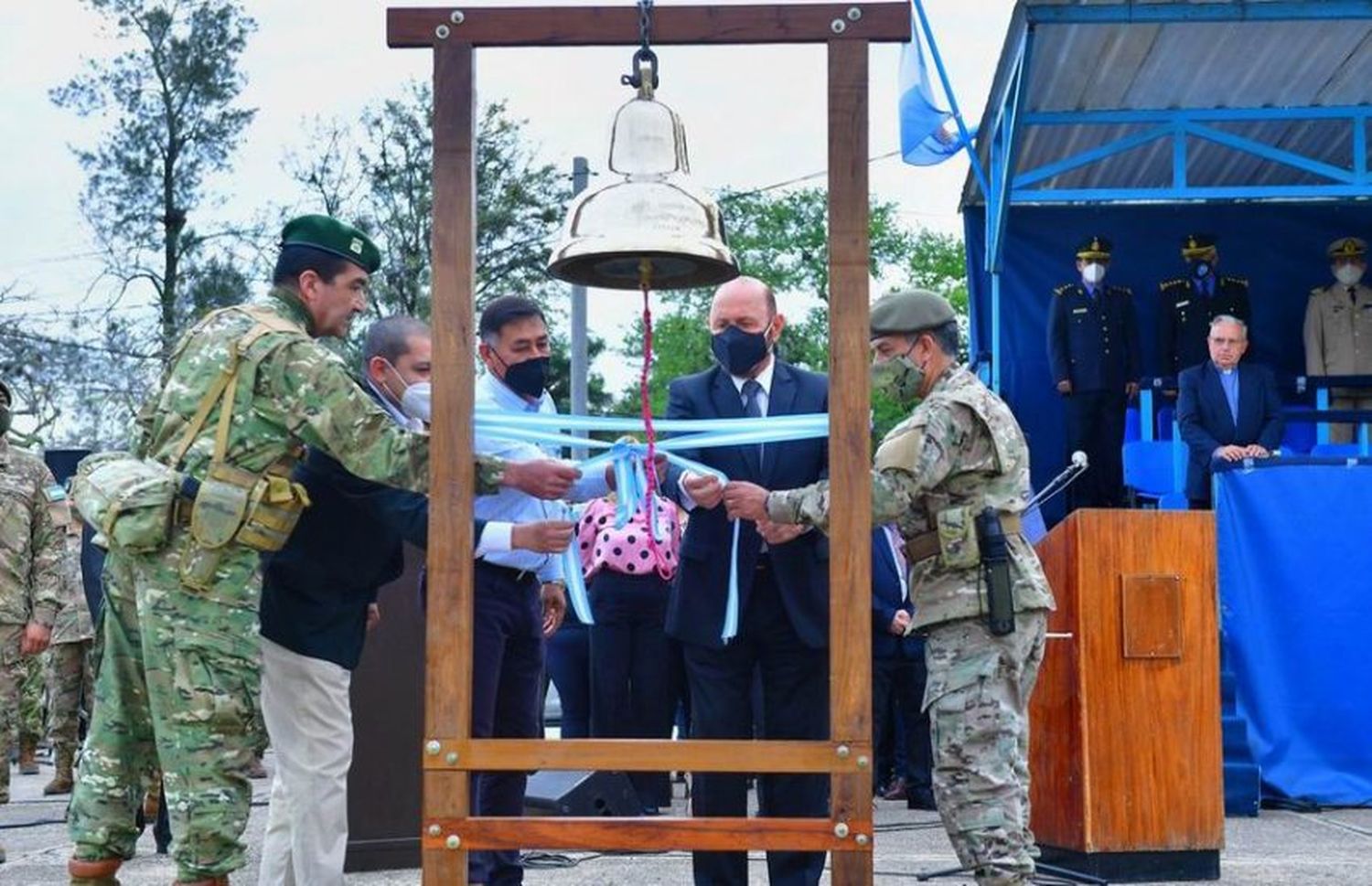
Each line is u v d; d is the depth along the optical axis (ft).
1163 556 20.18
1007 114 38.01
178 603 14.67
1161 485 39.70
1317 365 41.32
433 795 11.98
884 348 15.43
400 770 21.07
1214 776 20.04
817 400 16.40
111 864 15.96
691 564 16.22
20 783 38.96
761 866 22.30
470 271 12.26
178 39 132.87
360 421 14.14
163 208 133.08
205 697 14.60
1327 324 41.45
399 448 14.01
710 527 16.19
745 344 16.17
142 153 132.77
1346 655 28.73
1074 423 41.37
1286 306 43.37
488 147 123.24
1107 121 38.14
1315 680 28.73
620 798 23.31
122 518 14.58
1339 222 43.39
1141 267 43.42
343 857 15.61
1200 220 43.45
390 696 21.08
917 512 15.03
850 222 12.14
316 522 15.31
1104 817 19.85
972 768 14.49
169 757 14.67
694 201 12.37
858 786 11.94
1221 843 19.97
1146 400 40.29
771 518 13.53
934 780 14.82
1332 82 37.37
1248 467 29.40
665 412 16.71
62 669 34.22
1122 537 20.16
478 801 17.51
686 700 26.30
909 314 15.31
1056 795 20.61
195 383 14.92
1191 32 34.78
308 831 15.31
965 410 14.73
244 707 14.82
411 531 14.70
